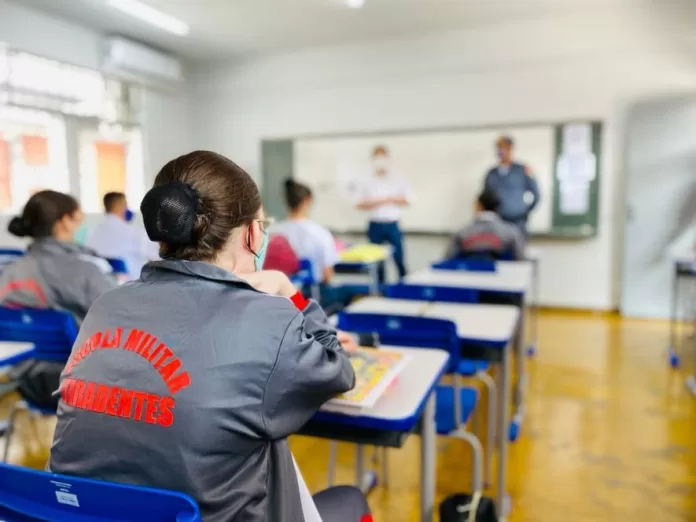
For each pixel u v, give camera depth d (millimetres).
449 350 1674
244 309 781
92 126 5531
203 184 833
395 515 2014
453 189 5867
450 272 3111
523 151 5547
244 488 756
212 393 723
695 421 2789
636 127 5016
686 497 2094
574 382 3369
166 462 719
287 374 764
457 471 2330
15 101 4789
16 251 4004
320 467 2375
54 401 1874
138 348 768
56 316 1776
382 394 1186
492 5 4945
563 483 2211
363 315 1733
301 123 6395
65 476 709
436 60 5742
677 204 4930
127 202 3850
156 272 842
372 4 4844
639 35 5027
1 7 4602
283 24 5367
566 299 5559
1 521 777
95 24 5324
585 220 5410
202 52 6332
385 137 6062
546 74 5371
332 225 6395
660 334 4512
